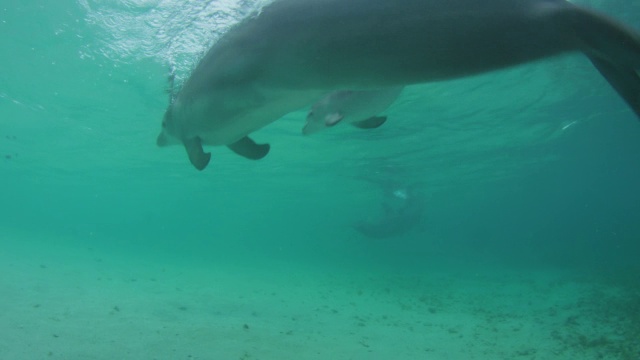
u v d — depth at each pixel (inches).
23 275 587.2
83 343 291.6
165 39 464.4
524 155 1275.8
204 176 1450.5
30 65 569.6
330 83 108.5
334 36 101.7
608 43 78.8
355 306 604.1
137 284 660.1
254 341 340.8
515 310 583.2
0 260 730.8
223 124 172.9
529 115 807.7
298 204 2400.3
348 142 910.4
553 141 1138.7
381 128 802.8
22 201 3796.8
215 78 160.1
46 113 807.7
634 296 601.3
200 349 303.7
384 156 1067.3
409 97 629.0
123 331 336.5
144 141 960.3
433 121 779.4
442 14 85.6
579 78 630.5
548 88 657.6
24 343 276.5
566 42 78.8
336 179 1424.7
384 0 93.7
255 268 1334.9
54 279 597.0
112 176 1577.3
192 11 406.3
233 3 380.2
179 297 560.1
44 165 1466.5
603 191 3171.8
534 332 434.6
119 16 435.8
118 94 661.9
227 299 582.6
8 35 484.4
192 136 200.7
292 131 808.9
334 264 1809.8
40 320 341.7
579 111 834.8
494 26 81.0
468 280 1027.9
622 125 1043.3
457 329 455.2
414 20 88.3
